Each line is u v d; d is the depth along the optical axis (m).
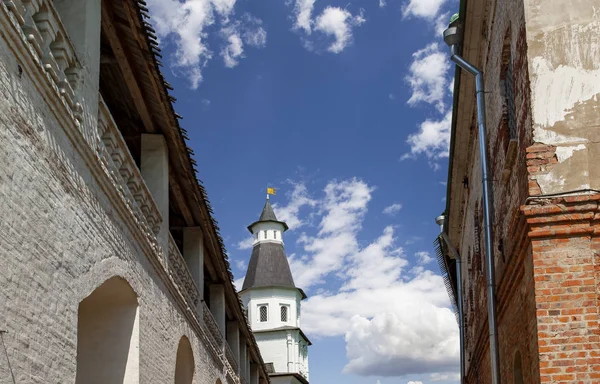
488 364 16.75
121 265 10.27
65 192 8.13
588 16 9.42
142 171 13.67
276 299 69.69
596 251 8.75
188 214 17.16
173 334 13.83
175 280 14.38
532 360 9.20
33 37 7.44
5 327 6.50
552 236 8.85
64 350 7.93
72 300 8.23
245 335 27.23
